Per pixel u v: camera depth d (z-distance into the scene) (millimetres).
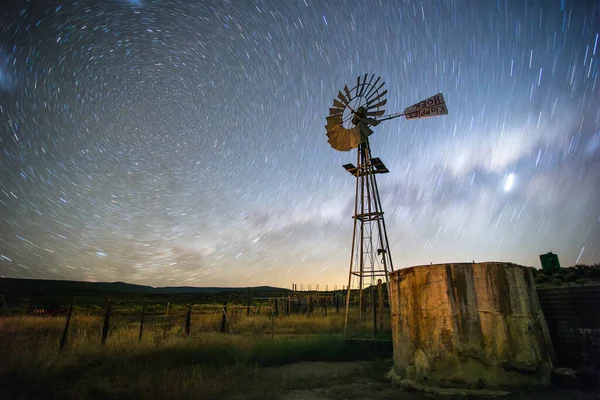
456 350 7828
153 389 7766
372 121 20250
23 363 8102
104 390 7586
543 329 8125
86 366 9320
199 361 10906
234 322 23047
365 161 20266
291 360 12766
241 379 9273
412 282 8977
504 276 8164
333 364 12281
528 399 6789
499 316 7871
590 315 7867
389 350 13359
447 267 8438
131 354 10422
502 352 7625
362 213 19516
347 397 7801
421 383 8133
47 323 17500
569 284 8414
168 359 10555
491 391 7270
